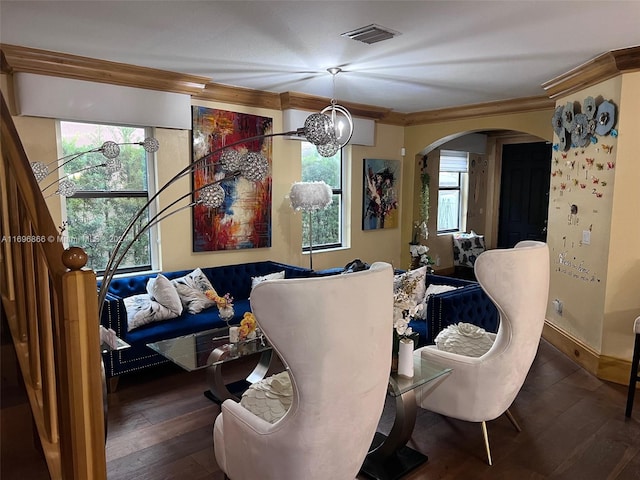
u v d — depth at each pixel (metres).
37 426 1.75
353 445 1.84
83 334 1.35
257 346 3.21
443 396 2.66
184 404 3.29
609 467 2.56
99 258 4.17
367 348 1.73
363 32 3.02
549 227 4.80
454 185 8.23
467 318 3.65
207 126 4.67
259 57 3.61
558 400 3.38
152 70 3.97
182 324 3.84
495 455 2.68
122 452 2.68
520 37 3.13
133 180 4.31
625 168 3.56
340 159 6.18
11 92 3.50
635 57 3.38
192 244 4.69
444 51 3.44
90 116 3.78
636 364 3.10
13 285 2.22
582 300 4.09
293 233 5.59
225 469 2.09
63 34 3.07
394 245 6.91
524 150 8.15
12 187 1.96
